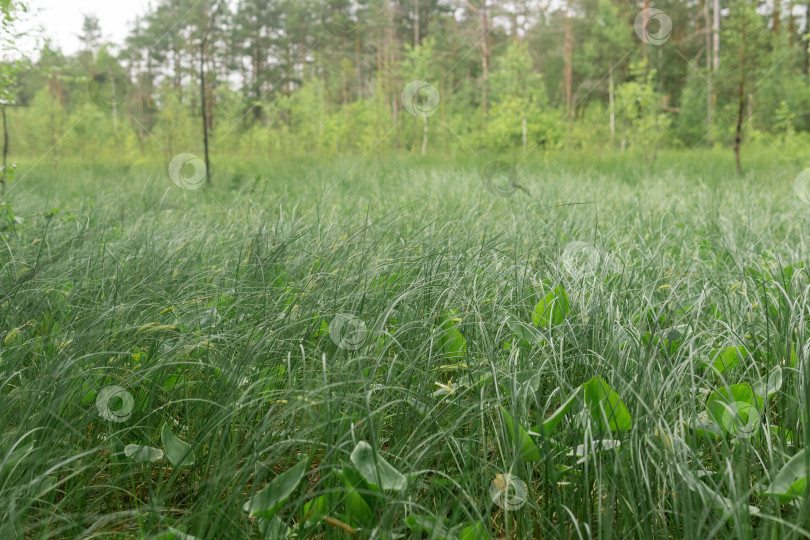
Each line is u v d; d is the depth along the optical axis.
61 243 3.85
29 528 1.58
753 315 2.72
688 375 2.22
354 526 1.56
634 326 2.57
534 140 17.62
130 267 3.23
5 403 1.91
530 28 27.22
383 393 2.11
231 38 35.88
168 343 2.36
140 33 26.75
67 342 2.25
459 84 25.86
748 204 6.34
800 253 3.89
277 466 1.99
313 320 2.51
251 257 3.32
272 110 23.55
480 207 5.94
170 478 1.77
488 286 3.06
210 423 1.89
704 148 19.08
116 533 1.68
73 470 1.79
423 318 2.65
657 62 27.59
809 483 1.49
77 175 13.02
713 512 1.61
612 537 1.58
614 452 1.70
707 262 3.97
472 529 1.53
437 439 1.92
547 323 2.62
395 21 33.19
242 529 1.61
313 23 32.38
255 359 2.28
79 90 21.00
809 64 26.05
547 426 1.76
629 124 19.34
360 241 3.54
